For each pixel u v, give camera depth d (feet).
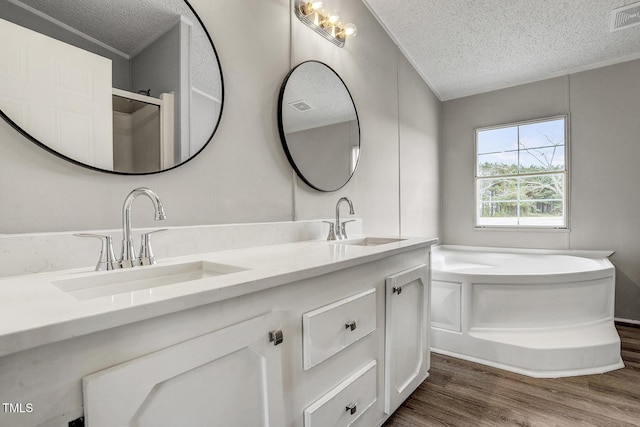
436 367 6.93
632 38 8.87
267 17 5.58
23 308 1.84
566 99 10.74
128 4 3.79
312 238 6.13
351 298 3.88
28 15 3.07
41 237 2.99
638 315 9.69
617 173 9.98
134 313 1.89
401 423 5.07
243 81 5.13
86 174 3.48
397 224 9.70
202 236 4.29
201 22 4.49
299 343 3.18
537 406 5.50
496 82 11.59
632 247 9.78
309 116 6.34
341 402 3.69
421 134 11.23
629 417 5.19
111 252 3.14
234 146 4.99
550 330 7.33
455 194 12.74
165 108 4.09
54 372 1.65
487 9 8.00
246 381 2.61
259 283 2.67
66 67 3.30
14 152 3.01
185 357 2.15
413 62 10.48
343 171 7.25
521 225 11.51
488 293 7.34
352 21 7.76
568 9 7.80
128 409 1.88
